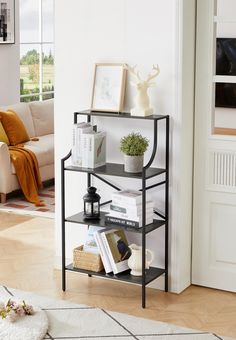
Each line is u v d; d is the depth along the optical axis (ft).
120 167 20.10
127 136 19.70
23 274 21.53
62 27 20.79
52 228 25.54
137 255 19.74
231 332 18.26
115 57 20.27
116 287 20.66
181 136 19.69
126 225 19.61
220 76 19.72
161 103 19.79
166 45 19.57
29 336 17.74
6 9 33.53
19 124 30.55
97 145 19.95
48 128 33.17
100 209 20.99
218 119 19.99
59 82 21.07
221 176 20.07
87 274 21.34
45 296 20.07
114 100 20.15
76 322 18.66
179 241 20.08
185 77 19.62
